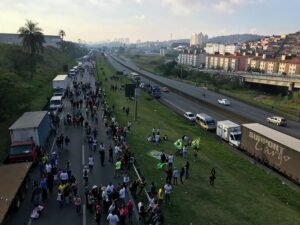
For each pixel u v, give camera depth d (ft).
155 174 98.07
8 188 68.80
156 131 152.46
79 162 101.19
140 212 68.28
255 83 402.72
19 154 95.35
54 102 173.06
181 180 94.12
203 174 103.71
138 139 135.13
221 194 89.51
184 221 72.23
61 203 73.77
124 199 74.28
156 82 377.30
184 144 134.51
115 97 239.91
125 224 68.13
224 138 150.10
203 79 454.40
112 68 552.00
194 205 80.84
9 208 63.93
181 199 83.41
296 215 81.20
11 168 80.23
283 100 318.86
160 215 67.00
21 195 75.46
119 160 95.91
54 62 426.10
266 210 82.28
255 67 567.59
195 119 191.93
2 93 137.69
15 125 105.40
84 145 118.21
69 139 124.98
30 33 270.26
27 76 253.65
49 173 81.35
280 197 93.56
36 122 108.47
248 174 110.93
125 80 364.38
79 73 390.21
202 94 306.96
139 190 83.25
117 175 91.40
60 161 102.01
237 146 138.10
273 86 383.24
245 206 83.51
